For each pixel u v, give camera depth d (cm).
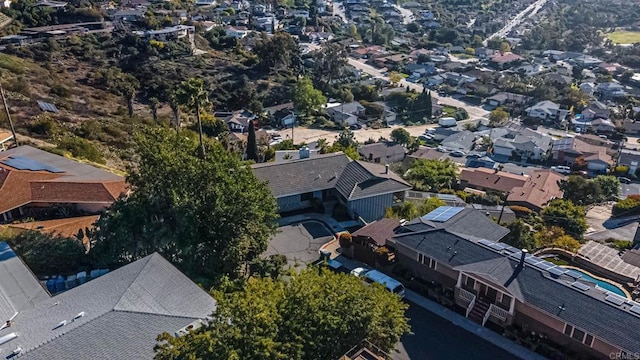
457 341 2767
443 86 13850
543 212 5378
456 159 9081
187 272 2881
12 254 2738
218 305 1950
